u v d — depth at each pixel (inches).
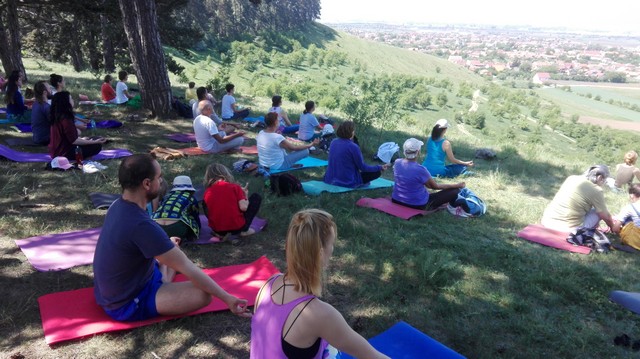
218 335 134.2
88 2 639.1
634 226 220.8
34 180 255.0
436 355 124.8
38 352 122.4
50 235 189.9
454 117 4197.8
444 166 338.3
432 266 174.9
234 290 153.6
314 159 352.5
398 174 252.2
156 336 131.0
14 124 384.2
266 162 308.8
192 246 188.2
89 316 135.9
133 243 122.4
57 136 283.0
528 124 4766.2
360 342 80.2
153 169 123.1
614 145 4212.6
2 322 133.4
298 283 80.3
